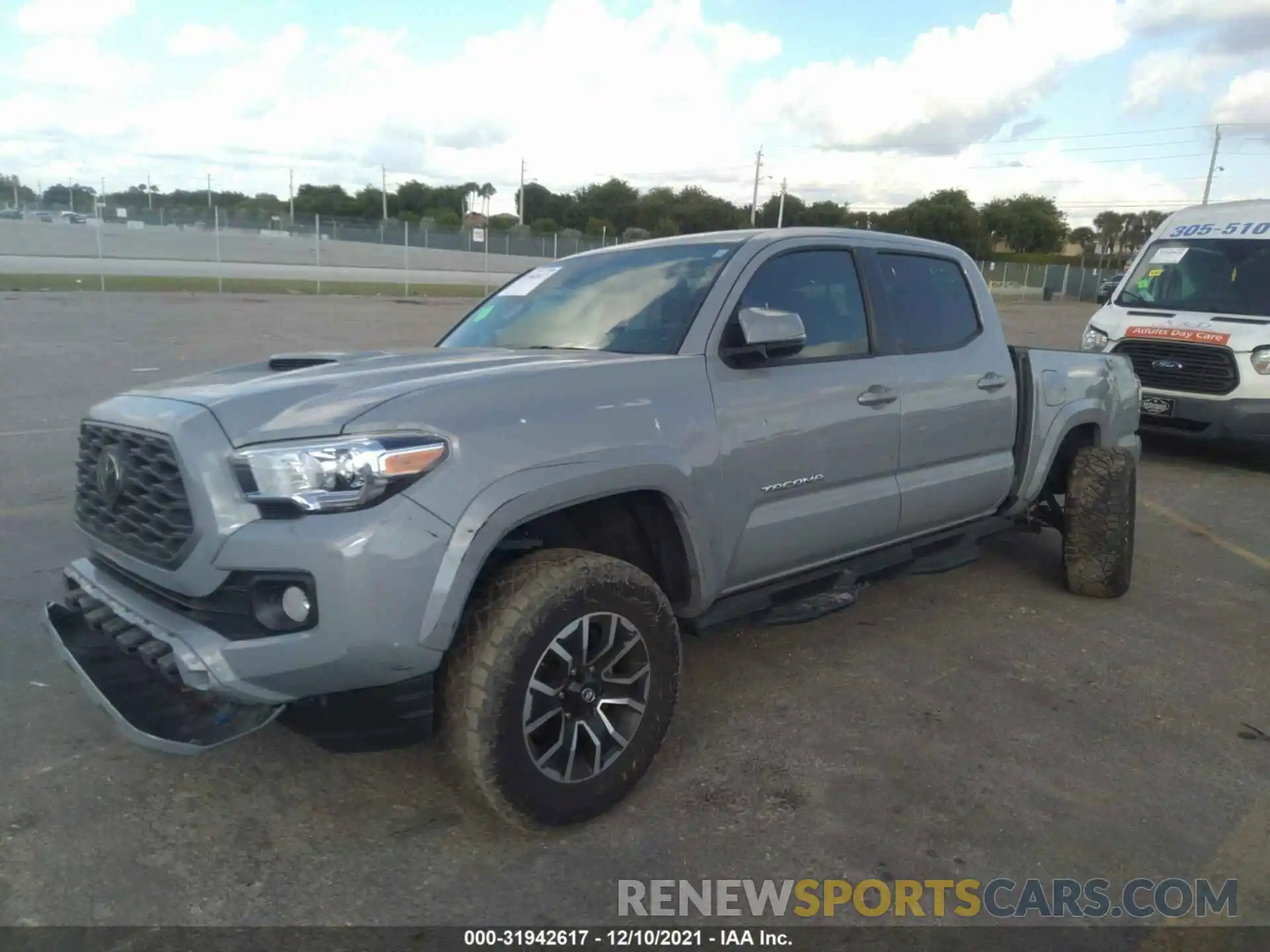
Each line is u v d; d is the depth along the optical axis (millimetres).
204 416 2818
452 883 2869
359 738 2812
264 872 2902
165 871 2893
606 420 3168
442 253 46562
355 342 16906
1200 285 9930
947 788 3426
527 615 2873
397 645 2686
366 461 2654
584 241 49531
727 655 4590
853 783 3447
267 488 2670
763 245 4004
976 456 4871
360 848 3029
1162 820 3256
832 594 4117
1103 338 9984
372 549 2635
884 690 4219
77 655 3152
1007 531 5301
